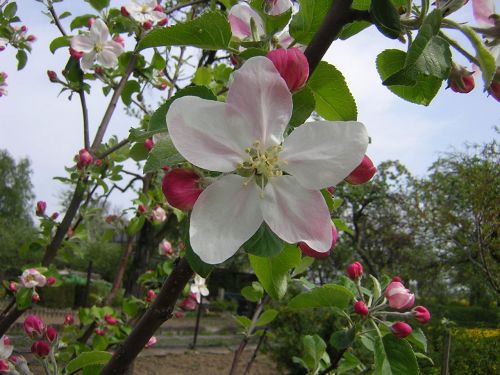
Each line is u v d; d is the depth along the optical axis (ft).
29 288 9.06
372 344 5.86
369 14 2.90
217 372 31.17
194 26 3.14
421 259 46.37
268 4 3.47
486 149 34.09
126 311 12.02
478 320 41.60
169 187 2.87
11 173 130.31
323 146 2.77
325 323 24.70
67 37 10.08
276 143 2.77
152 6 10.43
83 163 9.43
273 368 33.32
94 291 56.24
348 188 48.03
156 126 2.90
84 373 4.67
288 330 26.50
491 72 2.74
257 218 2.80
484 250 32.32
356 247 43.80
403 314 5.87
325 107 3.52
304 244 3.21
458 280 45.70
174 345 37.96
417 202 39.75
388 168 49.16
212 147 2.69
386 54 3.50
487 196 31.81
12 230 87.97
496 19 3.09
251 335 8.88
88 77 10.67
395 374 4.44
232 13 3.74
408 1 2.94
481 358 20.49
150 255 14.62
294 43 3.31
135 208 12.84
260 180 2.82
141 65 10.71
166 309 3.19
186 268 3.17
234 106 2.70
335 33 2.99
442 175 37.52
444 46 2.59
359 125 2.76
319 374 7.18
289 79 2.81
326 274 47.93
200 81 7.93
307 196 2.79
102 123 9.87
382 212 50.06
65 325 12.49
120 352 3.25
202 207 2.77
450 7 2.89
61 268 64.23
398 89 3.61
